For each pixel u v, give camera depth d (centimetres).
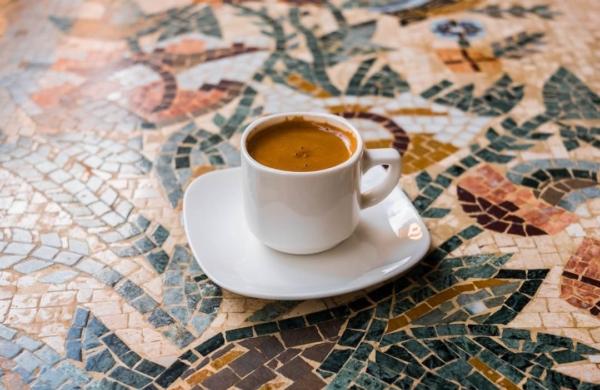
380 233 62
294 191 55
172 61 98
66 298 58
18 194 71
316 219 56
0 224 66
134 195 71
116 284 60
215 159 77
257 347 54
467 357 52
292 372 52
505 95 89
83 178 73
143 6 115
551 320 55
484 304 57
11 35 104
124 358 53
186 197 64
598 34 104
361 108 87
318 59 98
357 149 57
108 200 70
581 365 51
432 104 87
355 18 110
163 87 91
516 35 104
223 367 52
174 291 59
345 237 59
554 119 84
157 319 56
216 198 65
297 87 92
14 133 81
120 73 95
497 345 53
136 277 60
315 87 92
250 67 96
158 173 74
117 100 88
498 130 82
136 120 84
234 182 67
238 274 57
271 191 55
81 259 62
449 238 65
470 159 76
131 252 63
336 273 58
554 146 78
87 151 78
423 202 70
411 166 75
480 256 62
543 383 50
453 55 99
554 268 61
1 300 58
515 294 58
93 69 96
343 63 97
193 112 86
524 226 66
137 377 51
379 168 69
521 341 54
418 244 60
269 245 59
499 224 66
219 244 60
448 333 55
